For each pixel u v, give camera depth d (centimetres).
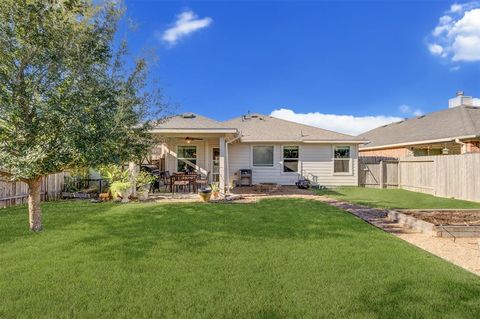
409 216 764
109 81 678
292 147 1916
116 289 384
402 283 403
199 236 632
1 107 558
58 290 380
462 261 506
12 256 502
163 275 427
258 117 2283
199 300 357
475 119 1819
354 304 349
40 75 599
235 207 995
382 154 2447
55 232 662
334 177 1911
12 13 561
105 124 611
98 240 598
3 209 970
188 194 1376
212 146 1795
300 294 373
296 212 904
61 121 568
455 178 1314
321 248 551
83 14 626
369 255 512
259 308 340
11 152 563
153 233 654
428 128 2086
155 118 922
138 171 1287
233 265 466
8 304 346
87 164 637
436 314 328
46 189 1219
